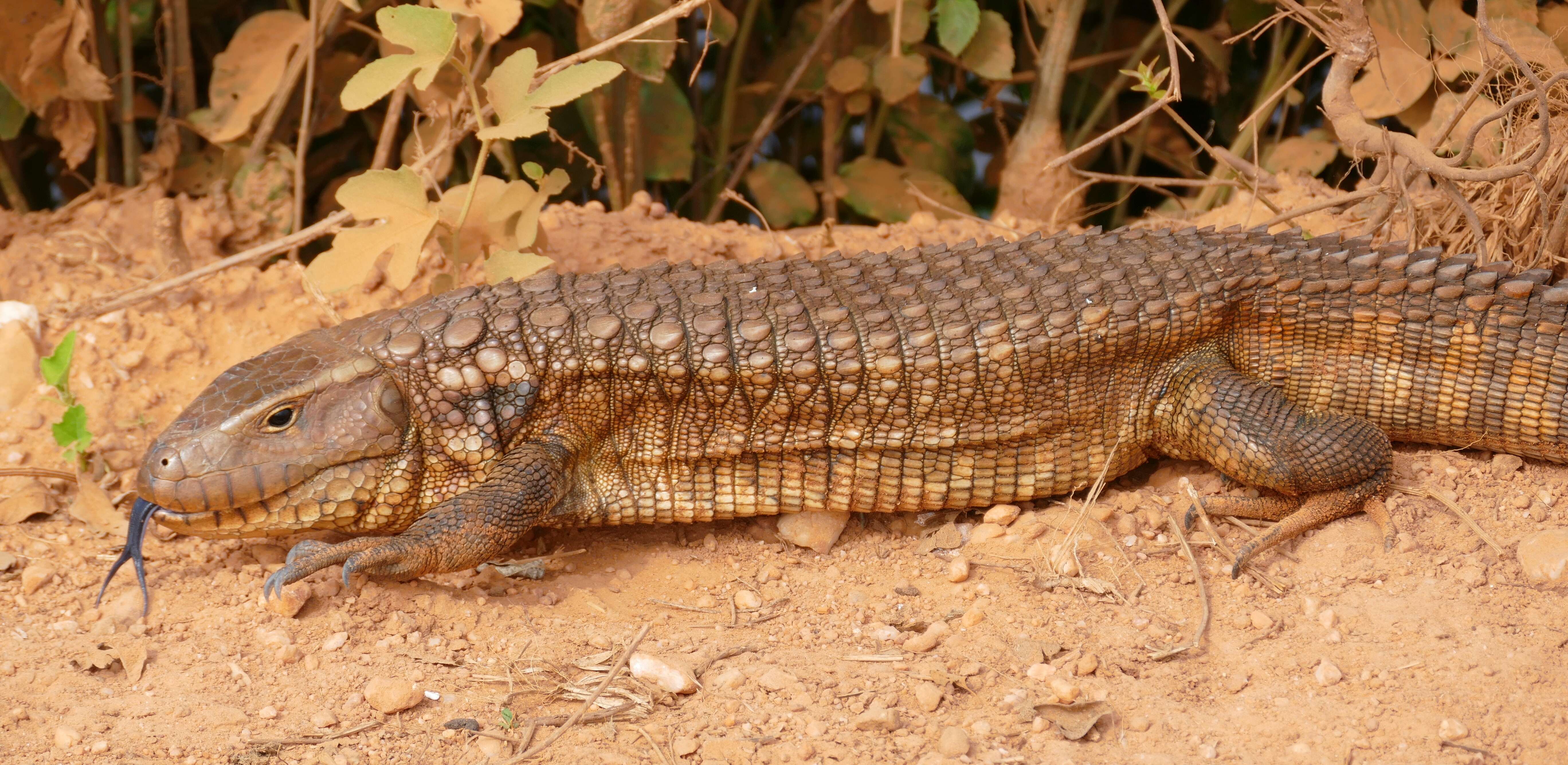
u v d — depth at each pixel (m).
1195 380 4.78
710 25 6.20
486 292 4.75
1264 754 3.60
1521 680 3.81
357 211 4.85
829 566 4.73
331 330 4.71
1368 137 5.08
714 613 4.42
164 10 6.55
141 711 3.73
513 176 6.82
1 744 3.58
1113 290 4.78
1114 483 5.14
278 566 4.49
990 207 8.61
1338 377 4.88
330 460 4.36
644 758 3.61
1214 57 7.21
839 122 7.89
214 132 6.35
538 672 3.99
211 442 4.25
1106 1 7.73
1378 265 4.88
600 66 4.86
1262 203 6.14
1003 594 4.43
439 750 3.64
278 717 3.74
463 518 4.30
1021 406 4.71
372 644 4.11
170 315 5.62
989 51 6.90
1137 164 8.00
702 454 4.68
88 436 4.79
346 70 6.88
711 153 8.10
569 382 4.56
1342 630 4.12
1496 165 5.42
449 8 4.98
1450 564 4.37
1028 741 3.65
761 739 3.64
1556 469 4.79
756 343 4.57
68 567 4.52
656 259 6.20
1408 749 3.57
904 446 4.71
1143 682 3.93
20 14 5.84
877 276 4.96
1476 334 4.68
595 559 4.75
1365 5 6.28
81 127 6.36
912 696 3.84
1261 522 4.75
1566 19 6.20
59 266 5.89
